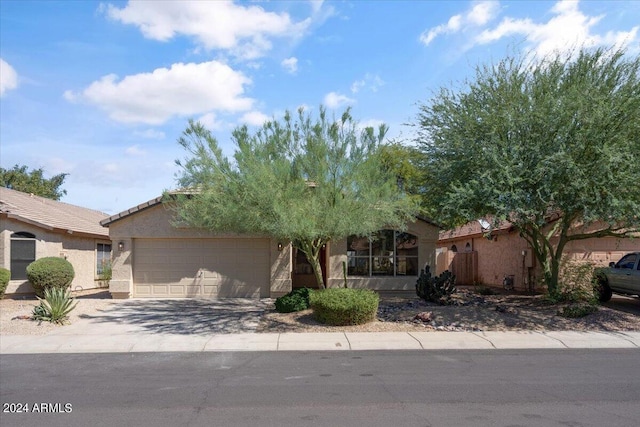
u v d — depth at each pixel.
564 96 13.78
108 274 26.06
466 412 6.87
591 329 13.50
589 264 17.77
